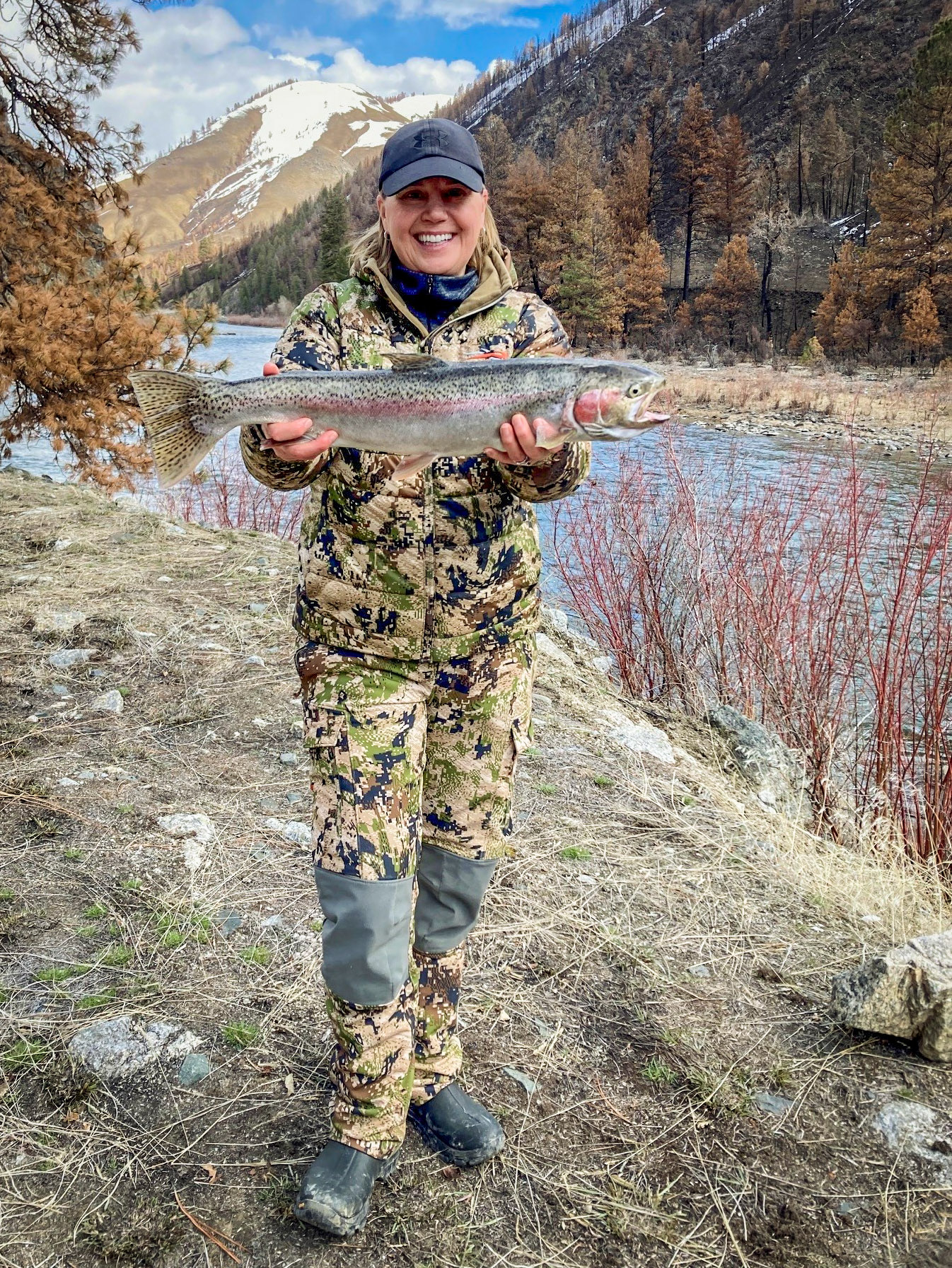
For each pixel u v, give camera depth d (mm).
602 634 7773
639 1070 2770
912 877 4402
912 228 53062
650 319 68375
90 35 11320
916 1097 2695
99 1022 2748
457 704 2238
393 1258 2141
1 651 5168
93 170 11836
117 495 10766
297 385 2033
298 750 4453
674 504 8312
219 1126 2461
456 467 2104
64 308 10273
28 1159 2320
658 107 117812
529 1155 2447
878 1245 2240
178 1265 2084
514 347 2238
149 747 4363
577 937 3361
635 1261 2178
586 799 4391
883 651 6504
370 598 2127
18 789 3891
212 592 6352
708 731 6121
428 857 2340
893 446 21266
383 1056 2176
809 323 67000
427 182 2039
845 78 113375
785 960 3342
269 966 3062
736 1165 2449
